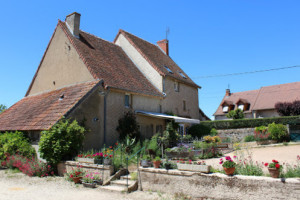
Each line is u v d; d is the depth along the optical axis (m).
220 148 20.70
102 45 23.36
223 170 8.35
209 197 7.85
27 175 12.90
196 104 29.39
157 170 9.28
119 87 17.47
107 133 16.50
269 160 13.11
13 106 22.81
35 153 14.80
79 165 11.71
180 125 25.05
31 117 16.77
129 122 17.45
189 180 8.39
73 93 16.70
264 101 37.72
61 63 20.34
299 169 7.66
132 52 25.58
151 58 25.28
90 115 15.59
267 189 6.85
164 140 16.27
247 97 41.72
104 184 10.44
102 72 18.23
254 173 7.74
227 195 7.50
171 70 26.70
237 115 32.22
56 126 12.92
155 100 21.80
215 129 28.92
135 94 19.34
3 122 19.48
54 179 11.91
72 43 19.50
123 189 9.55
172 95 24.53
